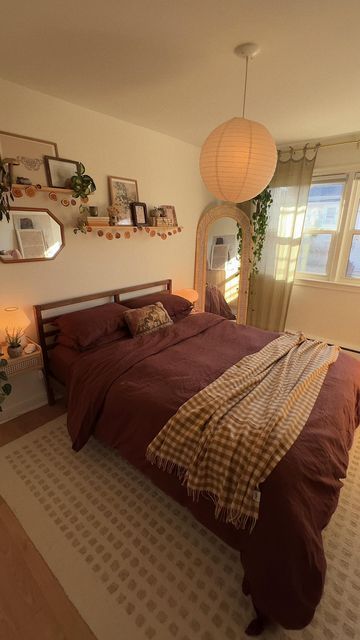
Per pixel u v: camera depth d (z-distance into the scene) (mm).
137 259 3174
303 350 2236
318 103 2291
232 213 3809
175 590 1290
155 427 1547
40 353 2205
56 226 2395
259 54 1632
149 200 3131
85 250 2654
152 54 1644
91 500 1700
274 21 1370
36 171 2186
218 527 1297
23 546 1459
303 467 1229
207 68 1781
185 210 3623
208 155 1571
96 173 2590
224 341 2520
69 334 2342
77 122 2363
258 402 1599
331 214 3578
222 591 1290
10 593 1278
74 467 1925
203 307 4133
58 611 1220
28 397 2471
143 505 1680
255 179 1585
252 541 1153
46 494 1732
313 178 3555
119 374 1919
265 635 1157
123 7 1295
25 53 1637
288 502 1128
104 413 1811
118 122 2650
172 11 1315
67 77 1905
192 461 1339
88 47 1584
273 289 4016
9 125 2014
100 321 2449
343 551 1452
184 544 1479
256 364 2014
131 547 1459
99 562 1392
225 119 2660
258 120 2691
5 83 1944
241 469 1232
